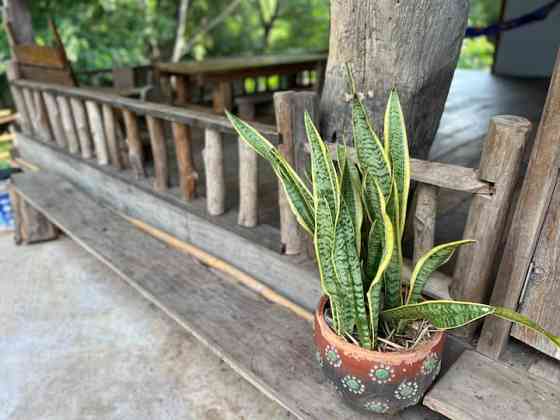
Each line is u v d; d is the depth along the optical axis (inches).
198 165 125.8
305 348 68.2
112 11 399.2
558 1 193.5
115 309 104.3
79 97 118.3
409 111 61.6
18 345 92.7
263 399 78.9
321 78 197.0
